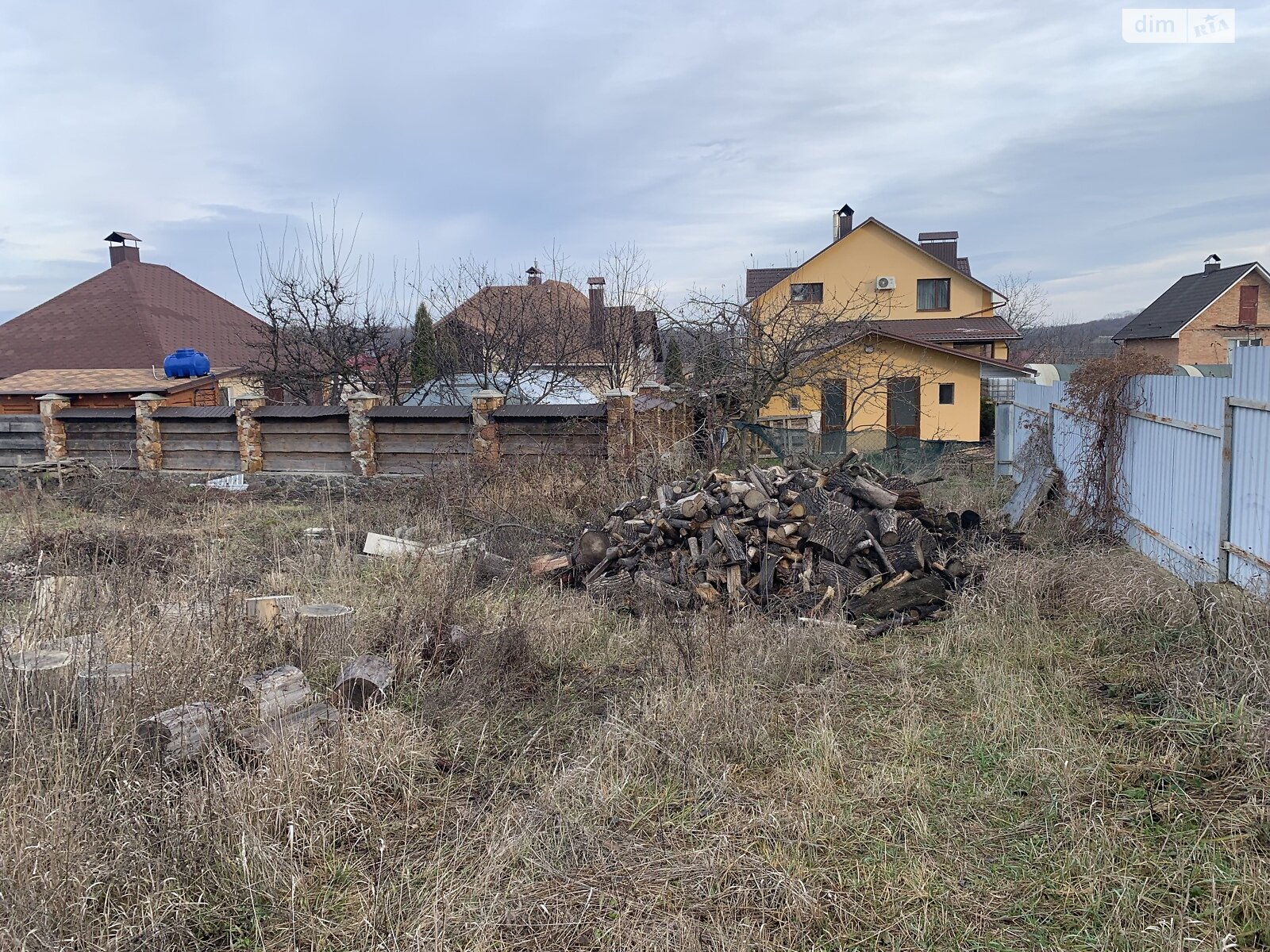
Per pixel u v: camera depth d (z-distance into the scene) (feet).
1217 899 10.34
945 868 11.35
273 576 24.89
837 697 16.80
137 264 96.99
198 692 14.84
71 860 10.40
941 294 101.86
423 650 18.75
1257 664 15.02
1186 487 24.76
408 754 14.15
